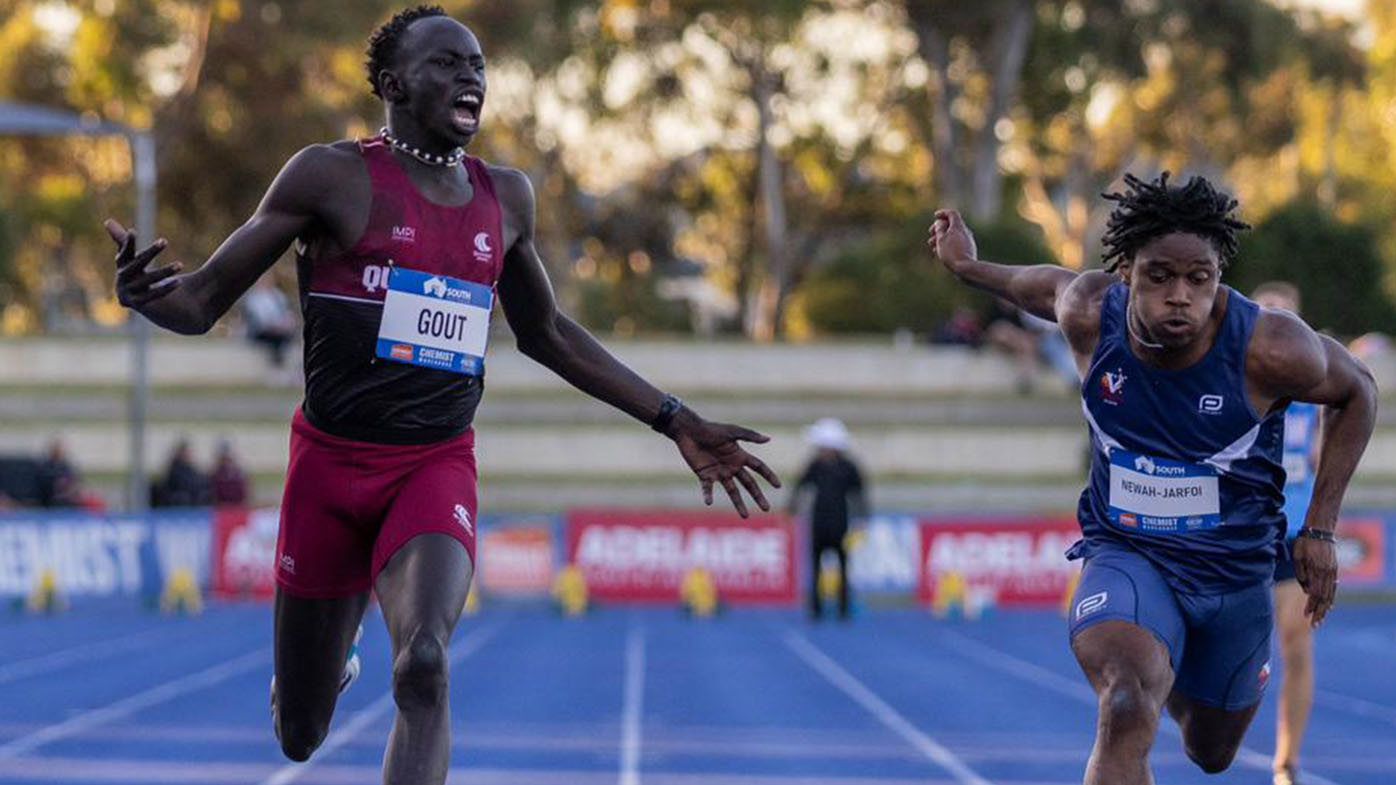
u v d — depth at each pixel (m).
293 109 159.62
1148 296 18.62
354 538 18.89
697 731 40.72
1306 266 126.06
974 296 132.25
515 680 52.22
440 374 18.59
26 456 94.88
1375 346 119.56
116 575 80.88
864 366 121.38
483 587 84.12
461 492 18.59
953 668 56.88
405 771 16.81
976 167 157.25
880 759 36.50
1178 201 18.42
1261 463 19.45
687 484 109.56
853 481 75.88
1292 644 30.08
